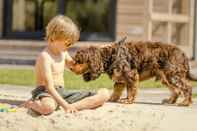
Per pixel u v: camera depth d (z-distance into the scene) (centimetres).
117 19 2194
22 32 2245
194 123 800
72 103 851
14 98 1027
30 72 1692
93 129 750
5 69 1780
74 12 2242
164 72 1002
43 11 2252
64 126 759
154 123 787
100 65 960
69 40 855
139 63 995
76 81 1439
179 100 1066
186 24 2292
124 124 773
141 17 2183
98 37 2222
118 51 979
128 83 984
